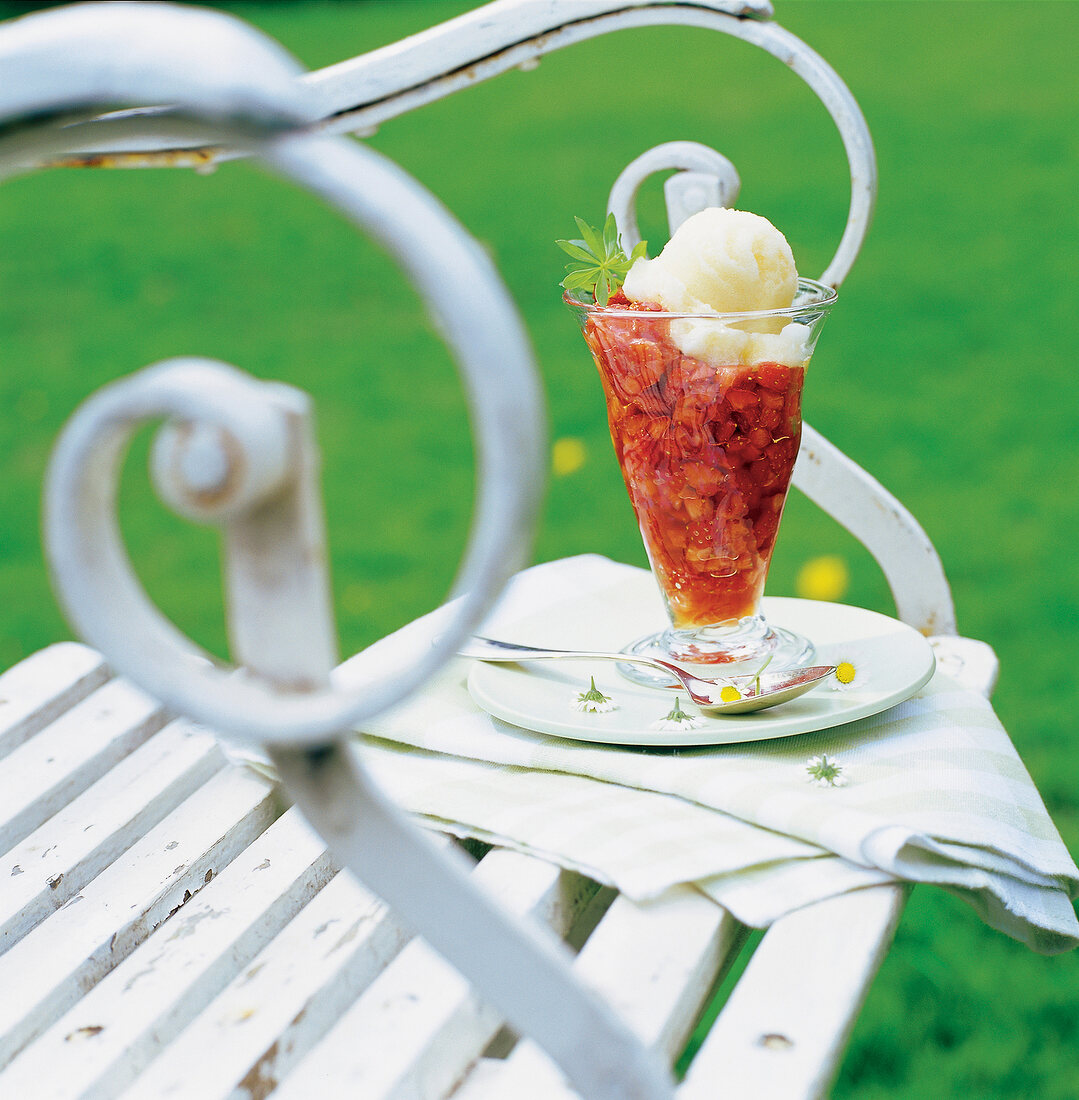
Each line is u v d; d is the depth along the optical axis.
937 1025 1.65
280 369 4.16
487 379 0.76
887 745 1.19
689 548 1.27
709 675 1.25
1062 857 1.15
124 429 0.81
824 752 1.18
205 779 1.27
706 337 1.22
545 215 5.66
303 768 0.93
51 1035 1.08
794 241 5.04
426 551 2.92
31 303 5.03
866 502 1.38
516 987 0.94
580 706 1.22
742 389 1.23
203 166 1.23
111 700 1.37
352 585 2.76
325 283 5.11
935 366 3.85
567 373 3.96
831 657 1.26
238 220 6.23
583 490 3.19
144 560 3.04
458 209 5.86
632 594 1.37
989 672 1.32
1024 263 4.71
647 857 1.11
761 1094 1.02
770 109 7.57
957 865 1.12
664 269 1.25
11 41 0.76
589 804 1.16
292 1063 1.07
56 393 3.99
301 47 9.47
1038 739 2.09
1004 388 3.65
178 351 4.36
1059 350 3.90
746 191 5.82
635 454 1.26
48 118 0.82
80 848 1.20
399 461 3.46
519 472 0.77
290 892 1.15
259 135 0.77
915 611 1.39
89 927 1.14
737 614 1.29
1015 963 1.71
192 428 0.81
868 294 4.51
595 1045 0.94
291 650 0.88
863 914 1.09
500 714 1.21
